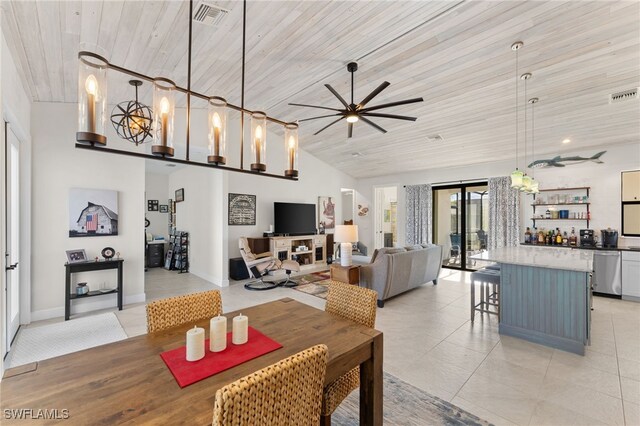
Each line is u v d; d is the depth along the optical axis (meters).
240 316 1.49
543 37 2.87
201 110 5.09
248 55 3.12
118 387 1.07
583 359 2.73
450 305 4.39
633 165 4.88
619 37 2.79
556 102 3.96
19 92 2.99
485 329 3.46
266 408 0.90
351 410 2.07
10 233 2.94
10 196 2.89
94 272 4.12
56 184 3.82
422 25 2.75
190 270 6.94
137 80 3.33
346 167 8.05
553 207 5.66
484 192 6.80
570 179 5.46
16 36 2.30
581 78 3.42
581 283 2.84
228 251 6.00
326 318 1.80
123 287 4.35
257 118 1.73
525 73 3.43
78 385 1.07
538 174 5.80
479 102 4.15
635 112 4.03
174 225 7.98
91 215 4.06
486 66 3.38
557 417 1.95
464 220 7.01
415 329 3.46
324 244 7.39
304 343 1.45
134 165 4.43
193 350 1.26
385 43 3.02
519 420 1.92
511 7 2.53
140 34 2.52
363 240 8.80
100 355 1.31
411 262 4.72
